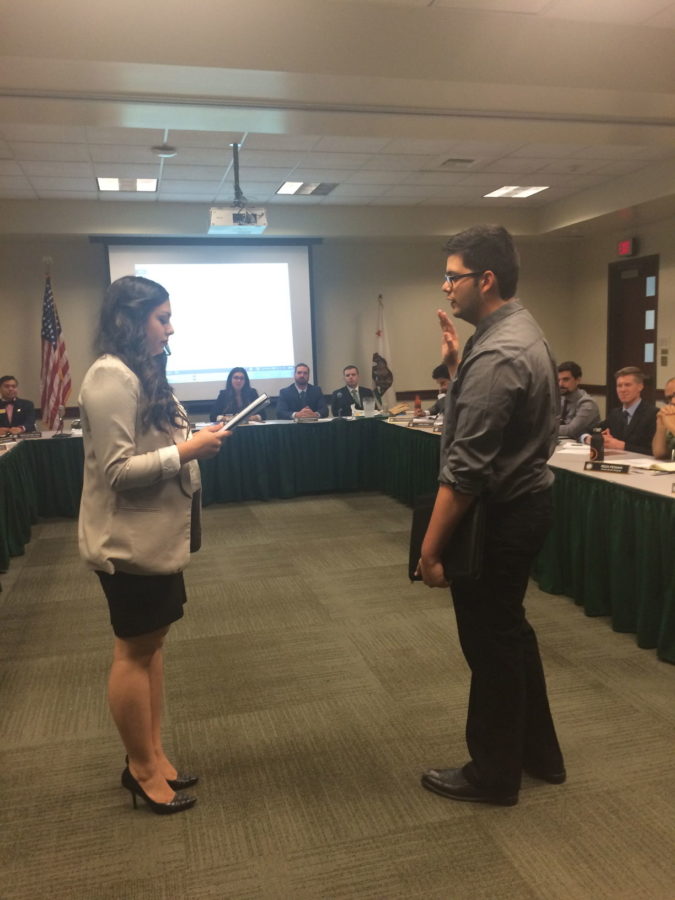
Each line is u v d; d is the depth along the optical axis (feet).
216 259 24.52
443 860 5.20
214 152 17.42
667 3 10.80
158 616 5.30
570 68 11.48
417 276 27.35
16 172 18.53
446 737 6.98
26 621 10.51
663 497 8.45
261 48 10.43
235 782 6.30
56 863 5.30
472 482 4.85
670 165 19.51
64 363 22.95
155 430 5.23
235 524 16.49
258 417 20.08
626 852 5.21
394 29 10.81
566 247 28.66
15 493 14.26
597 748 6.64
